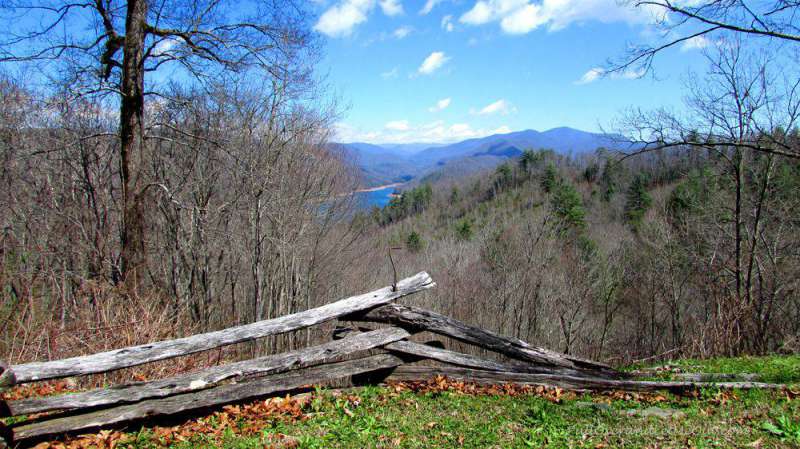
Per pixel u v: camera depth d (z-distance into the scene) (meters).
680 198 20.41
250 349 11.55
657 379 6.05
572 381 5.79
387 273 19.05
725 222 15.44
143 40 9.03
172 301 9.77
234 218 12.35
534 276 19.00
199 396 4.75
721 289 14.93
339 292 16.33
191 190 12.21
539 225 20.30
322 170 13.88
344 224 16.03
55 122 10.98
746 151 13.63
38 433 4.06
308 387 5.57
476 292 19.02
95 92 9.00
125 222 8.96
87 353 6.27
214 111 11.65
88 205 11.39
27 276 9.03
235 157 10.23
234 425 4.63
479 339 5.95
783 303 14.48
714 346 9.80
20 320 6.76
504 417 4.82
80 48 8.91
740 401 5.16
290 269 13.21
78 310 7.29
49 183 11.40
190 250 12.05
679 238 18.77
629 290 22.14
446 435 4.35
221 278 13.82
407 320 5.86
